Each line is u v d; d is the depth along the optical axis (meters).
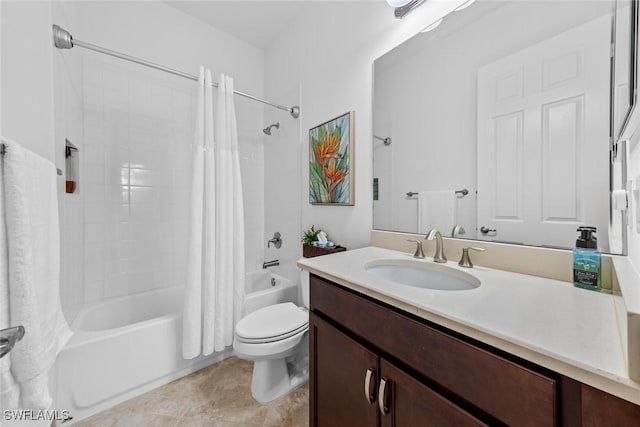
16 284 0.60
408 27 1.26
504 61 0.94
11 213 0.59
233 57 2.34
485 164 1.00
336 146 1.67
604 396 0.38
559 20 0.82
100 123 1.75
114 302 1.76
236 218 1.73
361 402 0.80
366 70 1.48
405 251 1.27
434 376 0.61
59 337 0.83
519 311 0.58
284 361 1.47
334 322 0.94
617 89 0.70
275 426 1.21
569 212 0.80
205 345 1.56
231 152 1.73
